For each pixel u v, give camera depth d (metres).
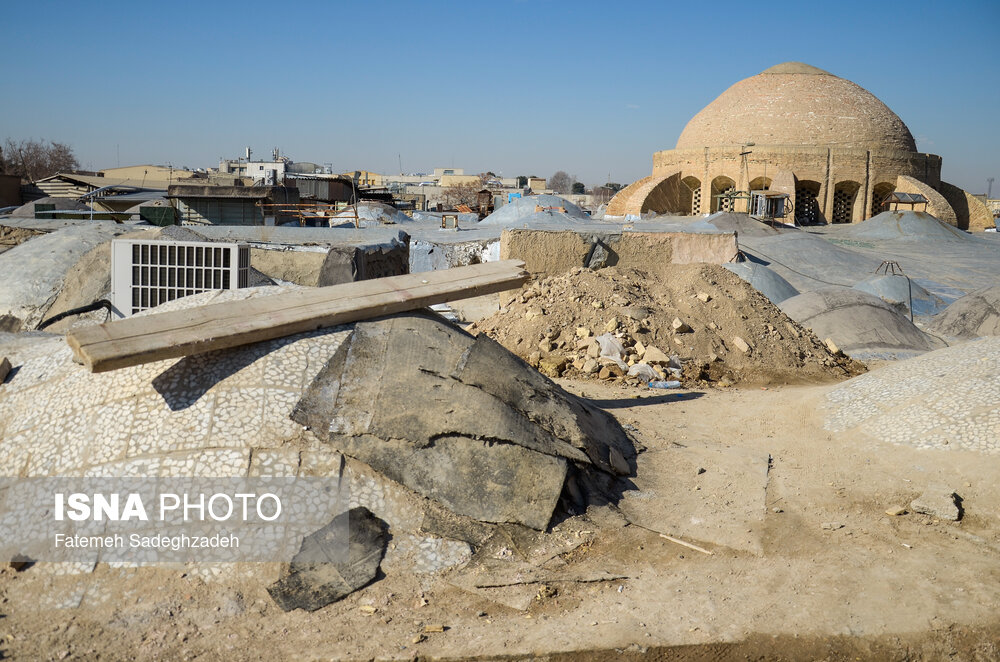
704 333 10.70
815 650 3.89
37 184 42.59
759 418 7.41
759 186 36.56
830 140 36.25
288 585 4.17
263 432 4.74
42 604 3.99
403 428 4.93
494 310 14.84
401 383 5.17
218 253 8.64
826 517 5.20
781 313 11.67
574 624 4.02
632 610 4.15
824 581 4.43
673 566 4.58
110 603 4.01
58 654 3.63
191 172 55.16
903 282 18.52
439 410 5.08
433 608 4.12
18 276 12.34
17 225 17.94
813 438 6.65
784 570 4.55
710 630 3.99
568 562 4.57
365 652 3.75
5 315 11.82
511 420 5.20
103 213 28.17
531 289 11.99
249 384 4.93
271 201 25.58
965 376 6.54
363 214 30.11
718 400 8.33
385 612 4.07
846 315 12.88
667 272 12.62
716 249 17.23
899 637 3.97
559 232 16.42
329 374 5.12
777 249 23.70
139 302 8.90
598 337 10.20
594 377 9.58
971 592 4.30
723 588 4.36
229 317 5.19
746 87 39.44
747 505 5.34
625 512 5.16
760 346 10.70
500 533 4.68
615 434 6.34
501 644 3.83
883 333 12.53
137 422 4.76
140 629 3.84
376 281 6.07
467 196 66.50
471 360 5.58
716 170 37.12
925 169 37.34
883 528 5.04
